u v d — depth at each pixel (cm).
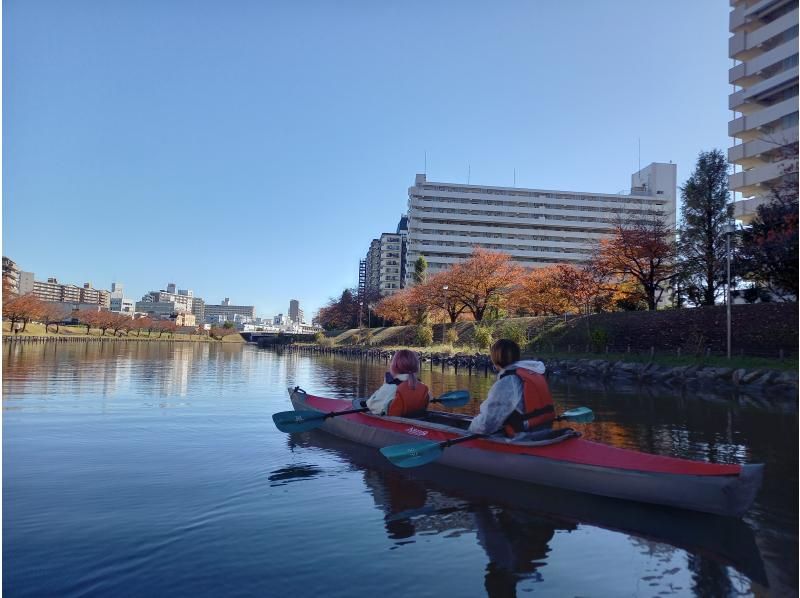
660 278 3819
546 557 405
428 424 678
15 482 586
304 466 662
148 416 1048
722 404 1380
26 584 352
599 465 533
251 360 4081
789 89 4266
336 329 10562
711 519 480
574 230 10531
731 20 4709
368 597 341
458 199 10425
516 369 603
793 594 352
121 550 407
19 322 8044
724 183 3316
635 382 2155
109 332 11231
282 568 380
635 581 369
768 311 2750
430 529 457
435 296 5575
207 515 487
